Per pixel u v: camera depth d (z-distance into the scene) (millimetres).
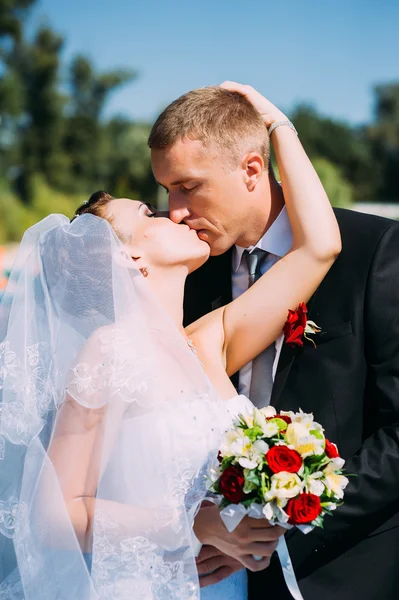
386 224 2566
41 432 2100
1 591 2111
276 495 1924
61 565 1997
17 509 2070
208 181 2498
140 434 2100
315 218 2529
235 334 2600
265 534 2049
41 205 32031
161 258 2451
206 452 2160
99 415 2068
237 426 2102
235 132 2512
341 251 2568
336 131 45188
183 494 2084
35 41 36688
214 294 2887
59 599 1989
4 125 35219
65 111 36688
